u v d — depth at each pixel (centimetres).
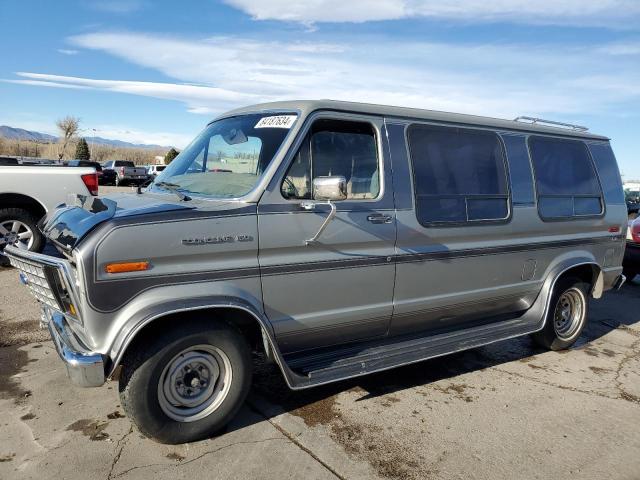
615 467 341
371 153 407
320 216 372
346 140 394
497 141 496
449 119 461
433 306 450
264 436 358
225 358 344
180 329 324
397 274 419
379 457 340
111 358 303
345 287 393
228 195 362
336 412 399
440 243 442
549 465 340
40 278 355
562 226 543
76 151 5862
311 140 377
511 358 539
